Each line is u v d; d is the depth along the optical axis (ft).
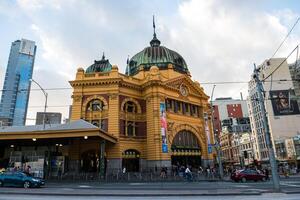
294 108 310.45
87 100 156.66
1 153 140.87
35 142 139.13
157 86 162.61
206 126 188.03
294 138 278.67
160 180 124.26
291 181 113.91
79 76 160.56
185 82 186.19
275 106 313.94
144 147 157.89
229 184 104.27
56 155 143.74
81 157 148.05
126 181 119.55
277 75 322.14
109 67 185.06
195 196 60.34
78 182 114.11
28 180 86.53
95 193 65.41
